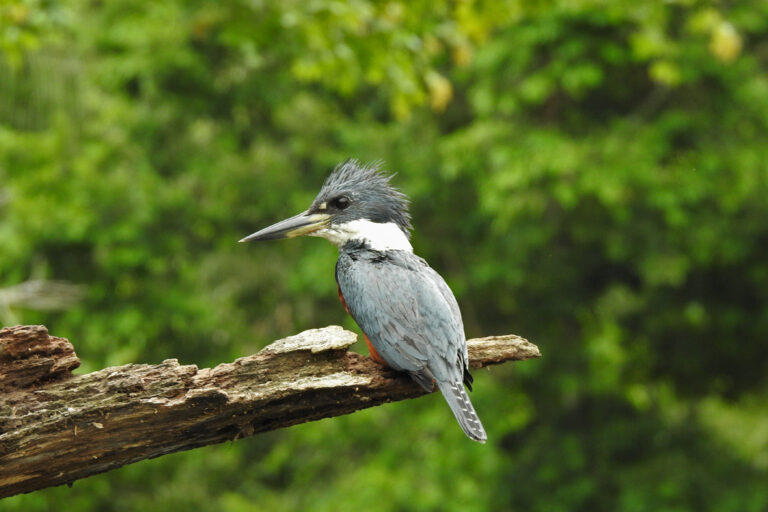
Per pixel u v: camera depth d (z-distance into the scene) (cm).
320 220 722
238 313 2069
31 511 1560
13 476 486
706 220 1747
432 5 1088
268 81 1888
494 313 2062
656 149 1688
